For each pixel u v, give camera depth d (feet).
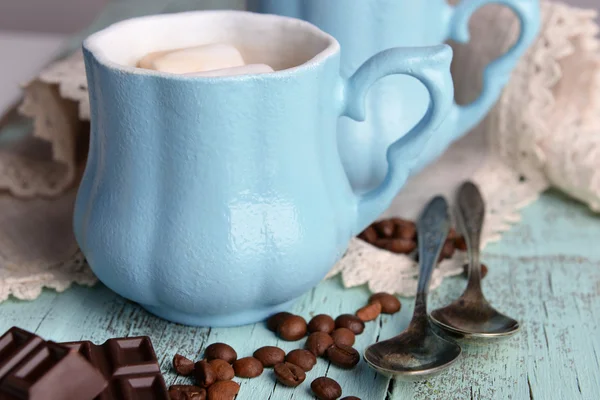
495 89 1.76
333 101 1.51
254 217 1.48
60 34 3.44
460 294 1.67
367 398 1.48
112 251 1.50
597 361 1.54
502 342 1.57
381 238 1.76
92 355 1.39
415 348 1.52
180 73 1.47
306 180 1.50
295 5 1.68
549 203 1.91
